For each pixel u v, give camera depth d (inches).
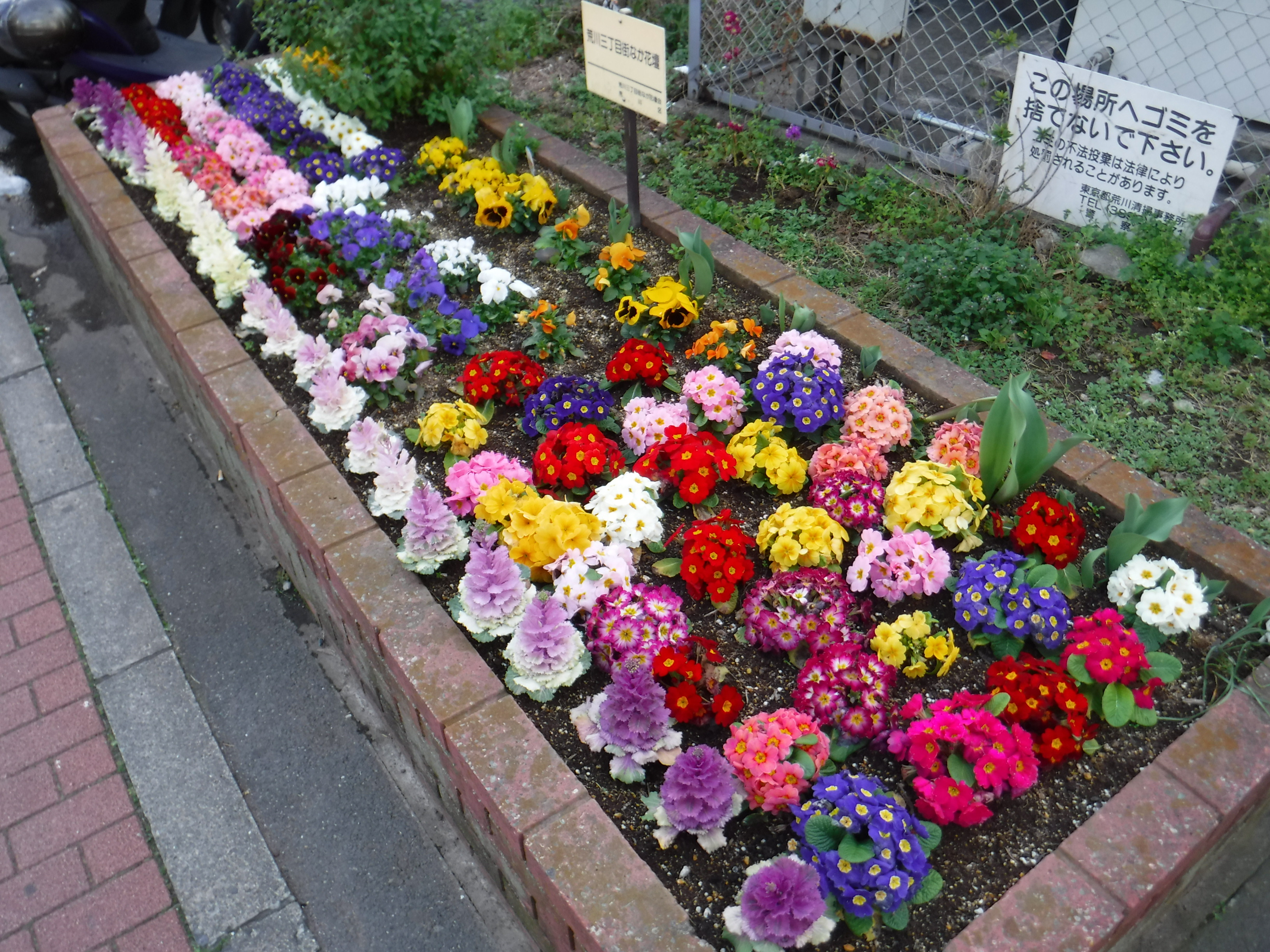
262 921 106.7
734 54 220.5
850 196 179.3
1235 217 160.7
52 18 223.6
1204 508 120.9
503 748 93.9
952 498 110.7
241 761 122.9
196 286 164.9
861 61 196.4
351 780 120.3
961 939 78.1
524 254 170.1
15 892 109.8
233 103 211.9
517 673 101.2
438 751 102.8
